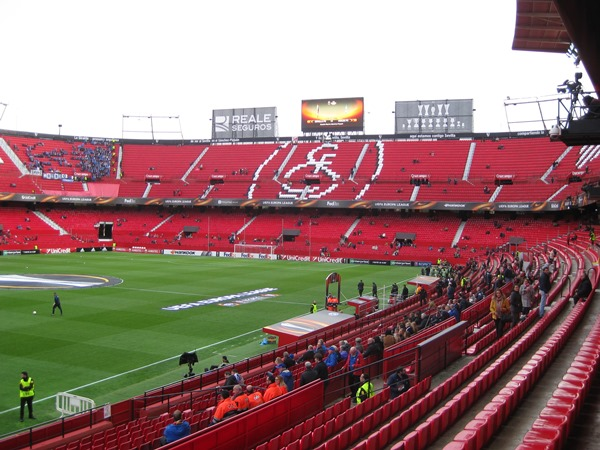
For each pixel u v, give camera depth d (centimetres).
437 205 8388
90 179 10150
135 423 1806
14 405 2198
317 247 8612
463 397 1252
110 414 1895
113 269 6606
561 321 2177
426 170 9381
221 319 3897
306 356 2141
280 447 1283
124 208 10269
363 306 3919
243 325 3728
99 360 2847
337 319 3158
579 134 1488
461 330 2078
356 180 9494
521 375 1259
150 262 7512
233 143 11031
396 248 8250
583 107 1489
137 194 10006
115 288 5144
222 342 3281
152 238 9431
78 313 3959
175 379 2562
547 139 9269
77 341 3200
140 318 3853
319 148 10456
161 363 2823
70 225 9450
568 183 7969
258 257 8644
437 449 1059
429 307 3512
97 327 3547
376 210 9300
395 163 9712
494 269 4803
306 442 1250
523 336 1962
